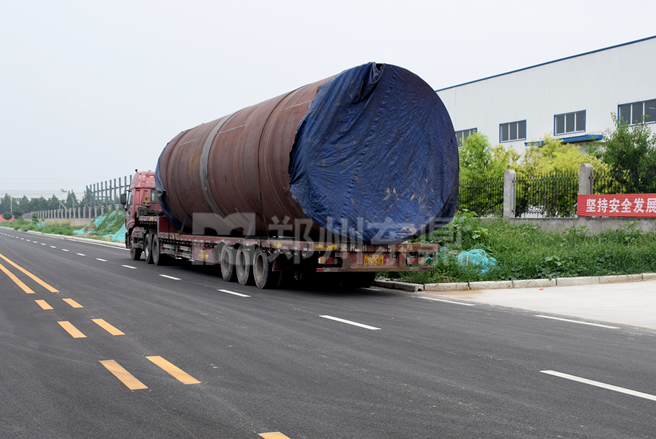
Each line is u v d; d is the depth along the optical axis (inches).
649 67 1243.2
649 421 159.2
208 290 468.1
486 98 1592.0
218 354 238.5
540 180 853.2
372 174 411.2
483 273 515.8
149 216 777.6
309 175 390.0
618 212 728.3
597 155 1064.8
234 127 519.2
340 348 249.9
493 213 906.7
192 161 584.1
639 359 232.2
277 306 377.4
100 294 434.6
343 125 401.4
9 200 5359.3
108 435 149.6
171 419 161.2
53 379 201.5
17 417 163.5
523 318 333.7
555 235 714.2
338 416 162.9
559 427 154.3
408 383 196.1
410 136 422.9
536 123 1469.0
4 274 589.0
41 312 347.3
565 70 1403.8
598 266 550.9
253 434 149.4
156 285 501.7
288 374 207.5
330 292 459.8
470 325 308.7
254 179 459.8
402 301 406.0
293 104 434.6
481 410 168.1
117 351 243.8
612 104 1307.8
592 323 318.3
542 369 215.3
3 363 223.5
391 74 413.7
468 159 1182.9
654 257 580.4
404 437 146.9
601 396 181.9
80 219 2573.8
